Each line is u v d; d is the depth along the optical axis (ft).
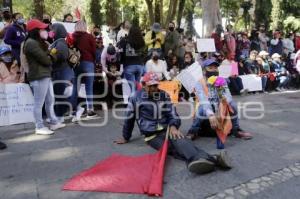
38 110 21.34
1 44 25.52
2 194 13.98
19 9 86.07
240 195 13.64
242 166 16.21
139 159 16.61
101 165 16.10
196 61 33.04
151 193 13.50
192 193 13.73
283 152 18.15
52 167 16.46
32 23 20.21
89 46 24.73
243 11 83.15
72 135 21.21
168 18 79.92
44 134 21.43
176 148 16.24
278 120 24.72
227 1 103.81
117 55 28.32
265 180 14.88
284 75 39.52
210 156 15.64
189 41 42.11
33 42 20.12
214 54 36.40
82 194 13.71
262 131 21.94
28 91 24.35
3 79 23.84
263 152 18.10
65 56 23.31
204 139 20.13
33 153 18.30
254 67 38.40
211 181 14.69
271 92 37.99
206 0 48.98
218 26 43.37
